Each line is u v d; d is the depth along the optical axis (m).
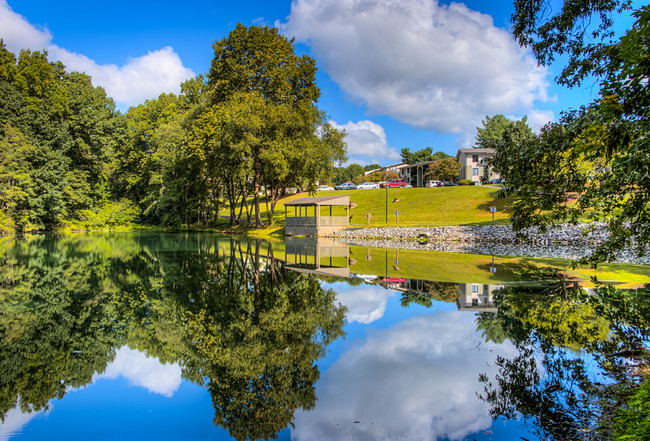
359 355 7.64
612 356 6.88
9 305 12.19
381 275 16.58
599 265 17.08
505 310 10.40
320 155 40.22
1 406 5.94
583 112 7.27
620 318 9.32
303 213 59.53
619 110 4.89
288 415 5.41
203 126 41.44
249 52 39.97
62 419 5.50
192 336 9.11
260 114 37.41
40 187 45.59
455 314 10.24
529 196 8.52
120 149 61.94
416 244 31.00
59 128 48.50
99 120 54.72
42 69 51.00
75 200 51.25
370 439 4.66
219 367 7.33
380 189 68.75
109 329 9.73
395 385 6.26
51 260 22.64
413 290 13.48
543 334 8.30
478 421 4.95
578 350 7.28
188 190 55.25
